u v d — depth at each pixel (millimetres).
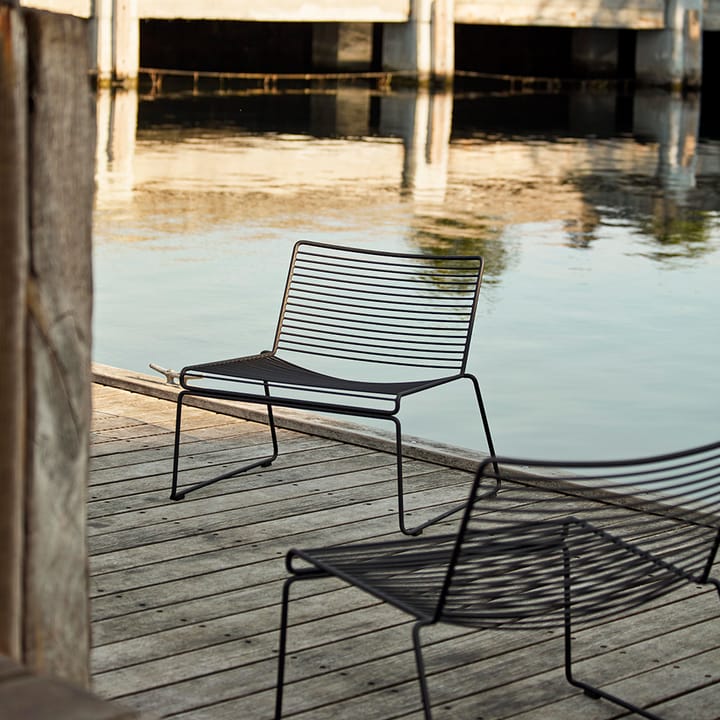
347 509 5297
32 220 2016
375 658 3885
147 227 15469
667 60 40375
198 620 4121
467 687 3709
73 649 2209
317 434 6391
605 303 12219
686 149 26422
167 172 20312
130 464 5797
